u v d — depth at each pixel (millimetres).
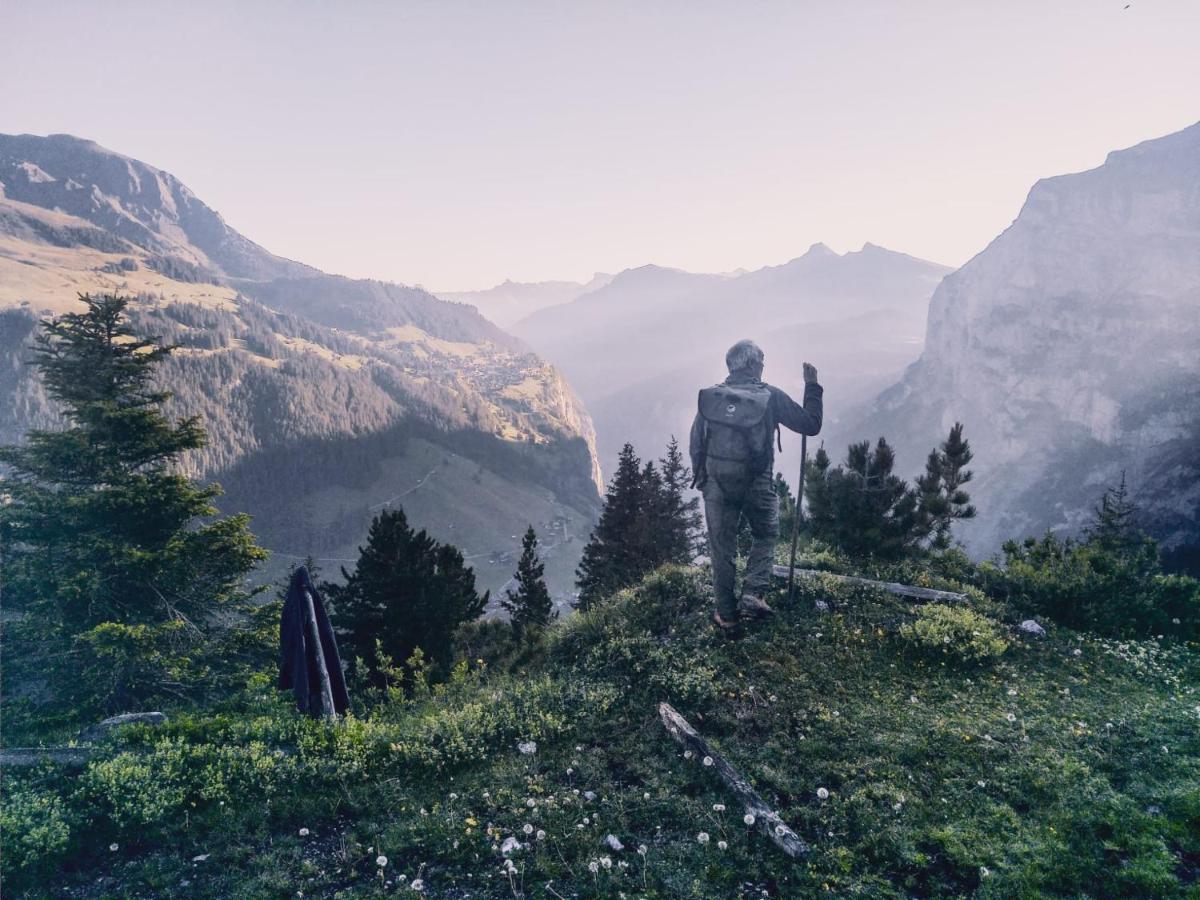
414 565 16969
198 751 7273
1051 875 5227
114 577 19250
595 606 11406
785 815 6109
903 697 8094
